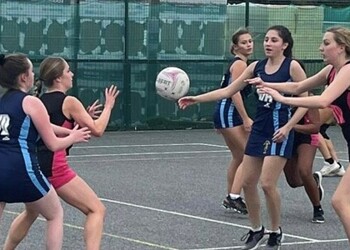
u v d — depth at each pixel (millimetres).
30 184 10180
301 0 39250
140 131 33875
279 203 13148
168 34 34219
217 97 13430
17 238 11539
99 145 28953
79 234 14336
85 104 33031
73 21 32781
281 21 35875
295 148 15633
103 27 33312
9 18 31750
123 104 33750
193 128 34781
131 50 33812
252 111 31562
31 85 10508
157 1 34125
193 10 34469
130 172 22422
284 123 13047
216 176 21844
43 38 32312
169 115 34438
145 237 14273
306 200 18344
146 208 17031
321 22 36531
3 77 10305
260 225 13438
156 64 34156
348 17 36938
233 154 16781
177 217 16109
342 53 11281
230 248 13539
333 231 15172
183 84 14992
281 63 13203
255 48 35031
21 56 10445
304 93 13008
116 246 13531
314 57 36406
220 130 16672
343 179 10883
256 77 13273
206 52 34625
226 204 16469
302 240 14375
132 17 33750
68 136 10539
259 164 13273
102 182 20531
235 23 35125
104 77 33406
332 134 33781
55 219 10625
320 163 25078
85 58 33000
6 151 10086
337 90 10938
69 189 11195
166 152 27188
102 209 11375
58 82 11398
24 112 10133
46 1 32281
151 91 34156
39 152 10992
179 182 20703
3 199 10250
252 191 13312
